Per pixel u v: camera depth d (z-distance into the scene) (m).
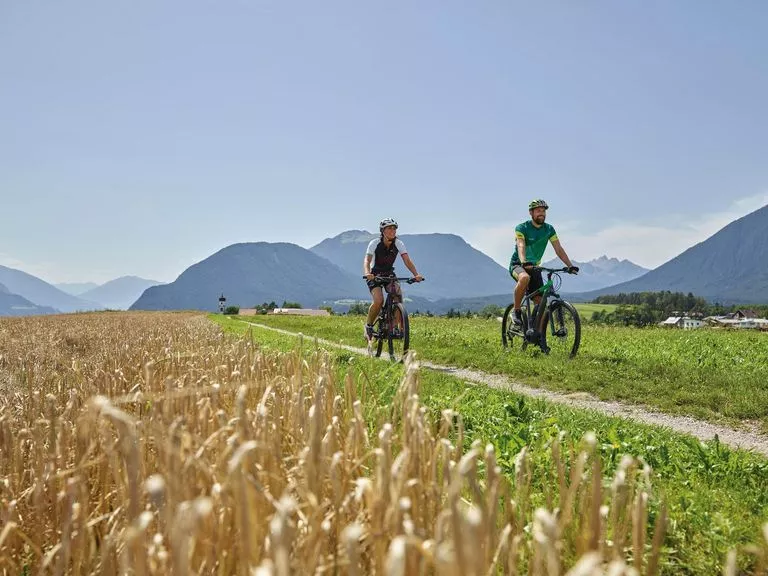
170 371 5.93
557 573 1.57
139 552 2.12
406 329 11.71
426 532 2.49
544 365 10.88
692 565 3.29
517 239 12.36
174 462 2.39
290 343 15.28
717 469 4.74
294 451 3.33
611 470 4.58
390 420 4.38
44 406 5.09
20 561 3.31
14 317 46.59
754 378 9.22
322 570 2.20
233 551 2.43
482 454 4.57
